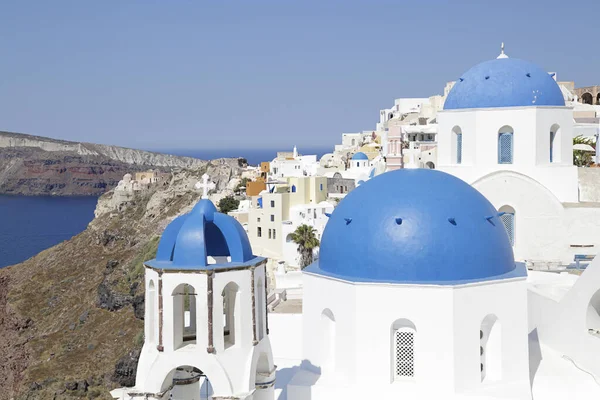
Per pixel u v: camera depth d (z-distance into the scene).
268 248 97.31
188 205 153.00
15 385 107.62
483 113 41.28
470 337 25.28
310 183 102.62
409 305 25.23
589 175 49.09
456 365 25.05
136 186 191.38
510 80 41.59
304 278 27.92
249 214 99.75
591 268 28.56
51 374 105.50
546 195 40.22
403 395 25.23
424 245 25.77
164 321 23.30
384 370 25.52
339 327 26.45
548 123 41.12
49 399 100.19
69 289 141.38
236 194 142.12
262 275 24.69
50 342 118.75
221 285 23.23
